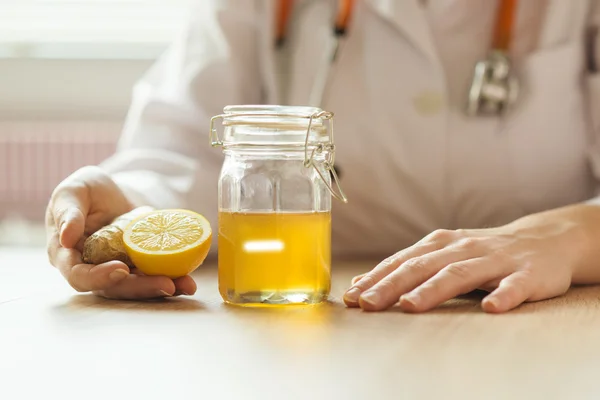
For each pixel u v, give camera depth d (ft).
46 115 6.08
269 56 3.76
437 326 2.27
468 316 2.38
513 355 2.02
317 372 1.89
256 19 3.78
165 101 3.69
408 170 3.73
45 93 6.07
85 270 2.56
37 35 6.34
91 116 6.07
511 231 2.73
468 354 2.02
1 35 6.32
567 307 2.48
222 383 1.82
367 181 3.79
